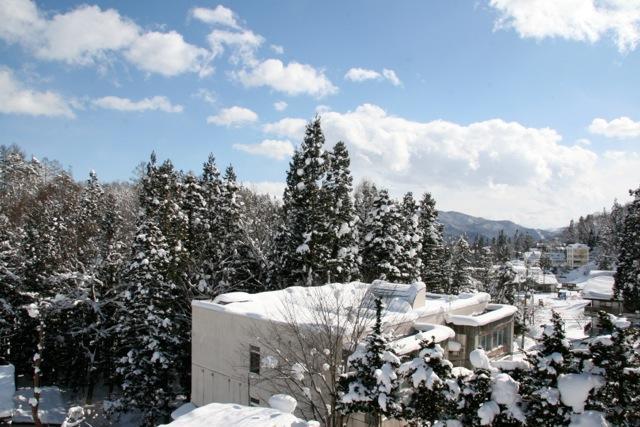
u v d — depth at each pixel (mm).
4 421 26781
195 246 36000
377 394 12875
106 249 37000
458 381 11555
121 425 29453
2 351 35750
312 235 34031
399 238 41094
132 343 29391
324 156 37469
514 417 10016
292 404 11586
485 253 77812
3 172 65188
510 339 27953
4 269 35156
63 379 36500
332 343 15992
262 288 38375
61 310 32719
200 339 23438
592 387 9352
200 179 42125
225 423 10547
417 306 22812
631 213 43062
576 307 70938
